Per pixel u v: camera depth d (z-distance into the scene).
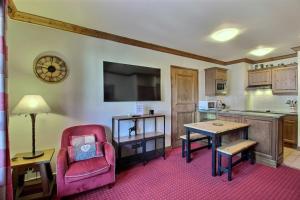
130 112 3.36
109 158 2.29
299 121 3.80
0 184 1.30
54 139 2.59
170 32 2.99
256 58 5.03
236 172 2.76
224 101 5.37
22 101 2.03
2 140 1.31
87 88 2.88
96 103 2.96
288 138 4.14
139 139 3.03
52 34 2.57
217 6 2.14
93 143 2.47
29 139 2.41
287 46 3.78
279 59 4.73
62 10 2.26
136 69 3.42
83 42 2.84
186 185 2.38
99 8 2.21
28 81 2.41
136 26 2.76
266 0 2.00
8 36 2.28
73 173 1.99
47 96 2.54
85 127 2.66
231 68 5.31
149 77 3.62
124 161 3.04
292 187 2.29
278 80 4.52
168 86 4.00
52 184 2.21
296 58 4.43
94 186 2.14
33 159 2.00
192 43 3.60
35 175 2.48
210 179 2.54
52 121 2.58
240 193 2.16
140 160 3.10
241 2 2.05
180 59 4.24
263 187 2.30
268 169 2.86
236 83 5.19
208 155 3.54
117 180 2.53
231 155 2.48
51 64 2.56
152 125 3.71
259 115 3.15
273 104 4.90
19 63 2.35
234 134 3.56
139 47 3.50
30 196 1.99
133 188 2.31
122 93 3.24
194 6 2.15
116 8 2.20
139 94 3.46
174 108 4.13
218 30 2.90
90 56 2.91
